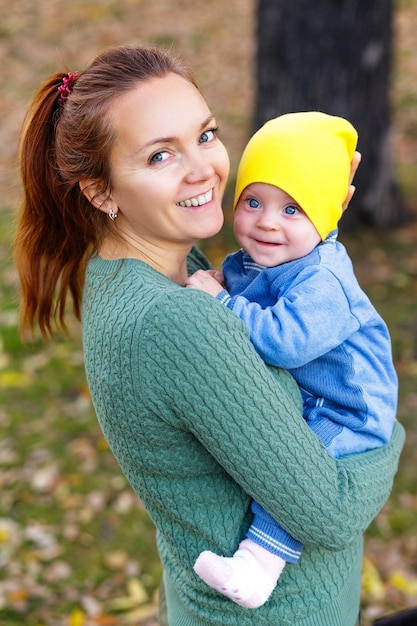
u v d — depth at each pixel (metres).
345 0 5.57
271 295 1.84
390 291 5.51
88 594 3.55
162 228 1.68
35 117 1.79
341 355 1.77
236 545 1.66
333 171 1.85
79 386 4.88
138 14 11.70
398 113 8.49
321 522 1.56
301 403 1.72
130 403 1.55
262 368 1.55
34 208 1.89
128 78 1.63
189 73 1.71
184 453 1.59
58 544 3.80
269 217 1.83
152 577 3.64
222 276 2.01
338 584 1.78
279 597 1.72
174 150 1.64
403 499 3.95
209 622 1.77
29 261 1.98
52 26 11.32
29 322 2.09
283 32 5.68
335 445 1.73
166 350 1.49
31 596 3.54
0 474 4.22
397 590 3.49
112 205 1.71
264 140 1.87
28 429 4.54
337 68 5.73
